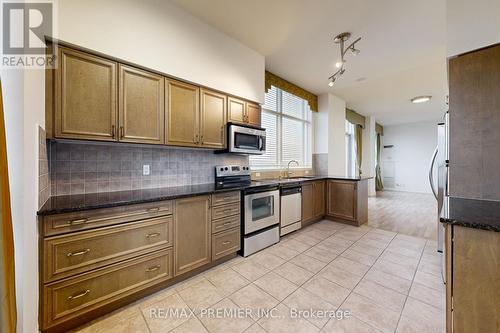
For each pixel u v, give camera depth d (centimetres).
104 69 172
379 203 601
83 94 162
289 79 397
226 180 294
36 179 125
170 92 213
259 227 268
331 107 486
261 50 299
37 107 128
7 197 82
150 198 172
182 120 223
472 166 155
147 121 196
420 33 257
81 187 187
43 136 142
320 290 186
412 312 158
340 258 248
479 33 149
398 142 865
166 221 185
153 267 177
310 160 486
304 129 475
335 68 352
